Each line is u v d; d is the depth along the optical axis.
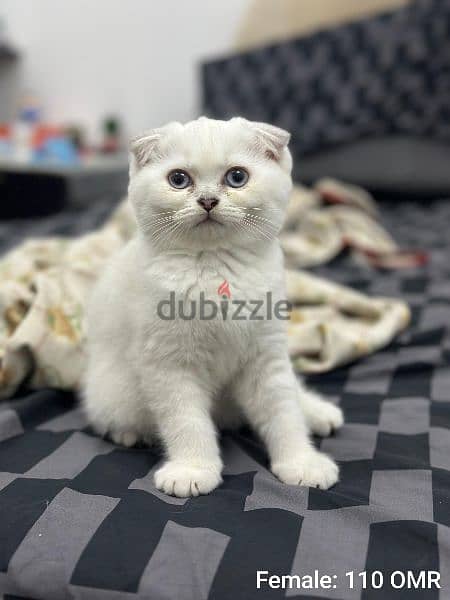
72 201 1.08
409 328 0.47
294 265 0.64
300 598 0.19
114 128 1.15
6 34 1.20
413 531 0.22
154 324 0.27
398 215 0.87
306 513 0.24
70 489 0.25
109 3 1.13
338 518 0.23
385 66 0.91
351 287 0.58
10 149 1.05
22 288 0.42
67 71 1.19
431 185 0.93
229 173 0.26
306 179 1.01
